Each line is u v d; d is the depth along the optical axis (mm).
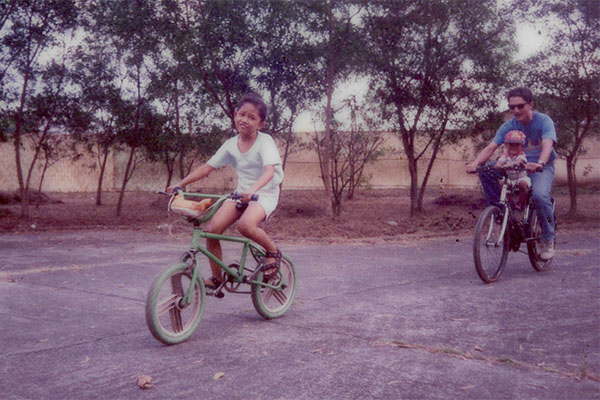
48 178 26938
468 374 3244
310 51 12547
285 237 11180
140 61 14539
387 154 25609
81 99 14922
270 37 12352
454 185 25969
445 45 13500
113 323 4605
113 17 13656
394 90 13602
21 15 13211
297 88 13023
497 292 5641
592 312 4750
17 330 4398
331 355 3629
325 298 5488
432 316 4680
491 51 13547
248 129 4332
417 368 3352
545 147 6148
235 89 13148
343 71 13359
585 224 13133
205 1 12281
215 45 12312
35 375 3334
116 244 10469
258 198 4035
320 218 13617
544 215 6480
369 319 4605
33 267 7664
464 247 9836
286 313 4871
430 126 14680
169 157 17750
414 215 14469
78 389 3096
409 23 13070
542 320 4504
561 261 7738
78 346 3934
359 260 8234
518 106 6293
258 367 3416
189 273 4043
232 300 5488
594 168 24391
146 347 3893
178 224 14148
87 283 6453
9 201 20609
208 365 3471
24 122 14555
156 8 12922
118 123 15844
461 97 13766
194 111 15133
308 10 12477
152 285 3809
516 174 6250
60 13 13234
